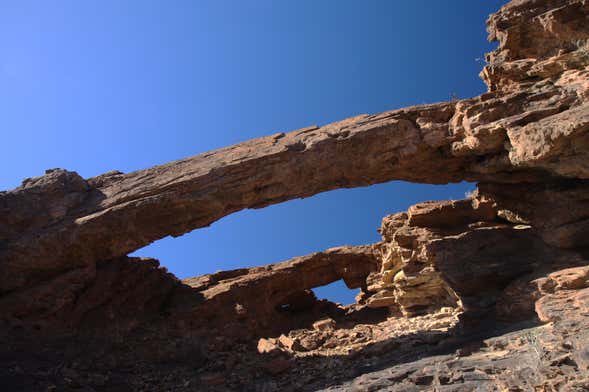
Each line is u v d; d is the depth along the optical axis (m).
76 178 18.19
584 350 9.73
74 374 14.84
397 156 17.23
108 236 17.03
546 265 15.51
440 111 17.53
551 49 16.64
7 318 16.34
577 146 13.16
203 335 20.03
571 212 15.62
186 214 17.17
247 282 23.84
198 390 14.66
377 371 13.46
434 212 20.69
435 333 15.65
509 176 17.14
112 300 19.75
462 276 16.22
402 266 20.89
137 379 15.65
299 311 26.02
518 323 13.77
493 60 17.77
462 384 10.82
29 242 16.55
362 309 24.80
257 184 17.16
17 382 13.48
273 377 15.09
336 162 17.17
